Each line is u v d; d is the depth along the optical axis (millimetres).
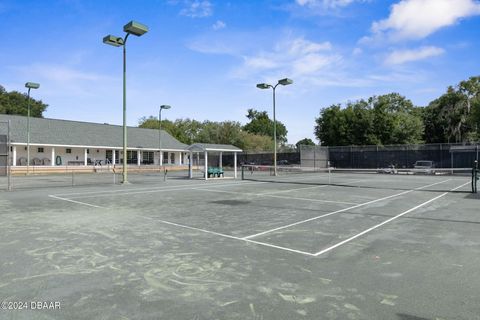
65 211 11172
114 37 21266
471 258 6082
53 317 3809
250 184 22969
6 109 62031
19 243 7016
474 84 58062
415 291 4582
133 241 7230
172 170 48625
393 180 27594
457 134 59781
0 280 4930
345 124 58812
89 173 38875
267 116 111875
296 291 4566
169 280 4953
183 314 3891
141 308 4039
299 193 17125
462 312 3973
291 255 6246
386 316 3861
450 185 22547
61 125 44344
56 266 5559
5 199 14219
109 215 10461
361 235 7875
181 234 7918
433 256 6203
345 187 20734
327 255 6254
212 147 28625
